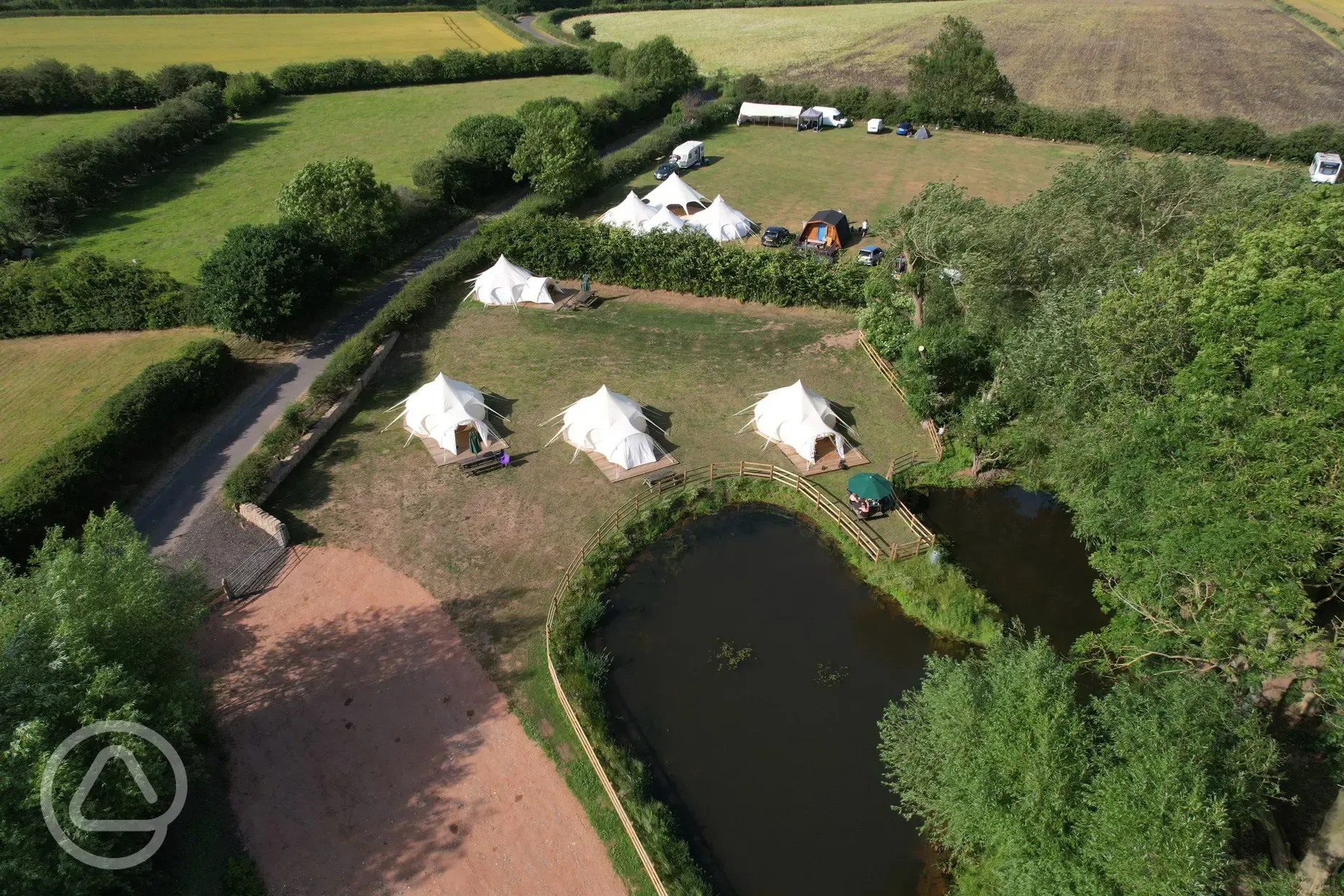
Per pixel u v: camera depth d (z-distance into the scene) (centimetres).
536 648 2727
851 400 4112
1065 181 3981
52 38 11475
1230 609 1989
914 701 2456
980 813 1844
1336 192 2508
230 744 2386
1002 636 2677
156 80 8806
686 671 2695
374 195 5428
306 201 5194
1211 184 3722
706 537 3288
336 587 2967
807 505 3409
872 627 2881
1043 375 3009
